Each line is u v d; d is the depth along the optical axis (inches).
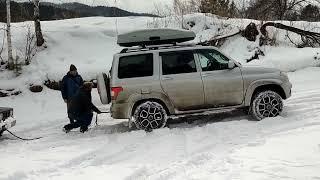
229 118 395.2
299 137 290.0
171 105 368.2
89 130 397.4
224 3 845.8
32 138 384.8
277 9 907.4
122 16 891.4
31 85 581.9
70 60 652.7
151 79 366.0
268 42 727.7
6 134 410.6
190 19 790.5
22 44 672.4
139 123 364.5
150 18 861.8
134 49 382.0
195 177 229.6
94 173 255.6
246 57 681.6
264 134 316.2
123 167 265.0
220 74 371.9
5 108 390.9
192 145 306.7
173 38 383.2
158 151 297.9
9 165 284.0
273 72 380.2
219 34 738.2
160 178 233.9
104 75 382.0
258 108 370.6
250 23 725.9
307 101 434.3
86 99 384.5
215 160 260.5
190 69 371.2
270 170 230.7
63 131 398.0
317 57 661.9
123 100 363.9
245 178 221.3
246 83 373.7
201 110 372.8
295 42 737.0
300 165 233.9
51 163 285.3
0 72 605.6
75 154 305.9
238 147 285.3
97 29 756.0
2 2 740.7
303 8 920.9
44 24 800.3
